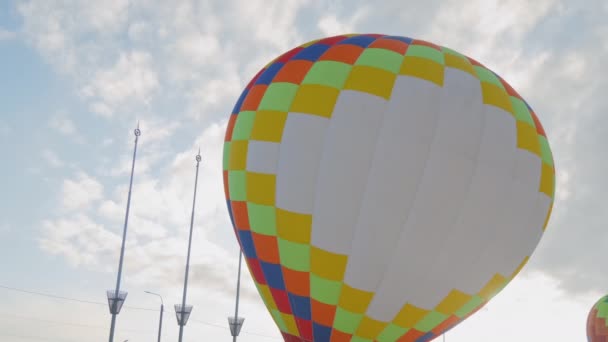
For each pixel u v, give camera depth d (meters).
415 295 16.70
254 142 17.83
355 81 17.20
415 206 16.16
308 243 16.69
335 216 16.31
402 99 16.83
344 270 16.47
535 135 18.80
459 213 16.50
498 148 17.27
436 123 16.69
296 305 17.31
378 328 16.94
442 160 16.38
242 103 19.81
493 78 19.12
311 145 16.75
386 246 16.20
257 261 17.94
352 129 16.50
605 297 49.34
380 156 16.22
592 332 48.19
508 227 17.42
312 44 19.53
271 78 18.97
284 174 17.00
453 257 16.67
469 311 17.92
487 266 17.39
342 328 16.98
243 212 18.02
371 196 16.12
